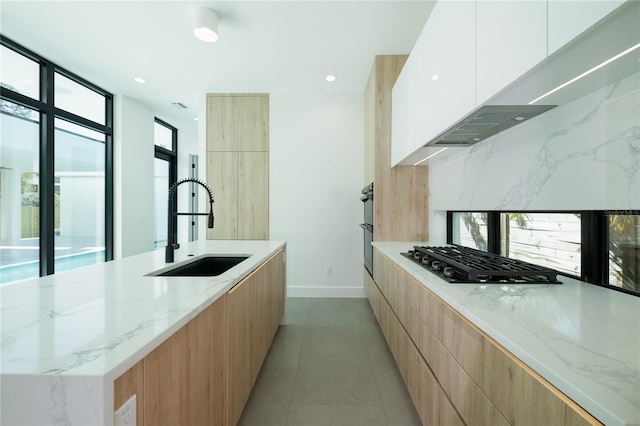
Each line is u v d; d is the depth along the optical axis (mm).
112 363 576
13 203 3002
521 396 711
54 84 3359
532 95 1163
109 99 4129
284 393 1849
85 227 3834
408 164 2984
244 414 1652
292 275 4125
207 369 1062
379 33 2715
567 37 782
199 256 2043
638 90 960
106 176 4137
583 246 1332
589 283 1301
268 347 2188
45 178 3260
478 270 1364
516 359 742
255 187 4117
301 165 4117
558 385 585
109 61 3242
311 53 3062
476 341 937
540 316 908
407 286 1763
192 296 1039
